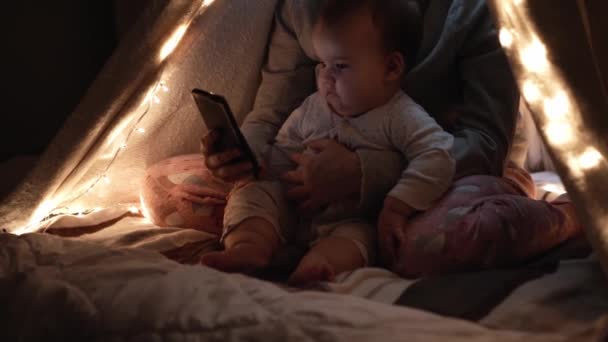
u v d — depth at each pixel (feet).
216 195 4.78
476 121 5.10
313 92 5.42
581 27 3.25
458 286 3.44
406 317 2.93
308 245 4.51
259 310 3.12
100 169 5.26
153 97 5.17
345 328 2.87
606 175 3.26
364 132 4.55
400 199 4.17
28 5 7.54
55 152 4.83
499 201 3.97
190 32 4.63
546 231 3.90
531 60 3.36
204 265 4.01
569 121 3.30
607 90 3.42
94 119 4.73
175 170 5.03
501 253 3.79
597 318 3.02
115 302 3.37
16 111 7.65
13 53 7.54
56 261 4.05
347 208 4.41
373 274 3.87
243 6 5.39
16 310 3.65
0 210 4.91
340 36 4.29
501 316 3.13
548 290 3.28
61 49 7.77
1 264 4.09
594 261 3.60
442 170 4.25
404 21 4.43
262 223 4.27
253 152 4.90
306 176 4.35
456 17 5.23
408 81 5.10
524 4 3.29
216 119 4.33
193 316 3.13
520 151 5.87
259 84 5.73
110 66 4.62
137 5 7.43
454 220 3.94
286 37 5.34
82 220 5.19
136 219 5.37
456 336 2.76
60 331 3.41
